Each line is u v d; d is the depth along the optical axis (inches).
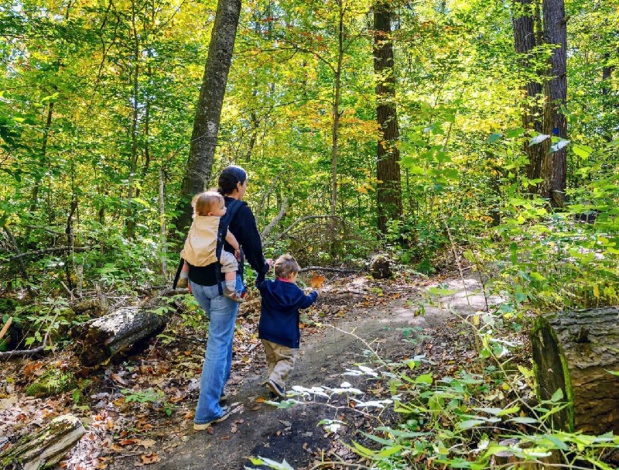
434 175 105.0
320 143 537.6
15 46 350.0
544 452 55.7
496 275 153.2
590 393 79.3
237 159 449.4
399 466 80.7
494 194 361.1
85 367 161.0
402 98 393.1
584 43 687.1
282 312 142.9
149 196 402.0
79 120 359.6
